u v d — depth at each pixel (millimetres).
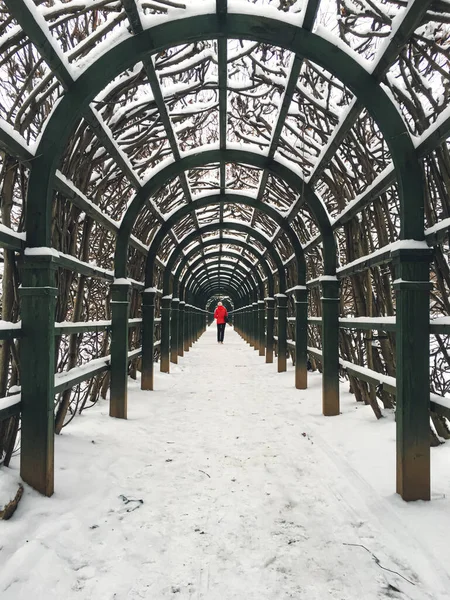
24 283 2084
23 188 2184
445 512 1908
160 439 3230
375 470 2424
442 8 1706
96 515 1965
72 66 2100
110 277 3730
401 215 2150
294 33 2191
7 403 1947
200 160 3932
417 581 1476
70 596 1396
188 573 1529
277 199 5301
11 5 1687
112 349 3807
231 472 2533
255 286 12109
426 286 2059
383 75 2117
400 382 2076
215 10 2174
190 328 12836
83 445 2850
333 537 1773
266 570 1548
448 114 1761
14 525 1730
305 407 4246
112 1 1999
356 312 3695
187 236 6715
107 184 3449
